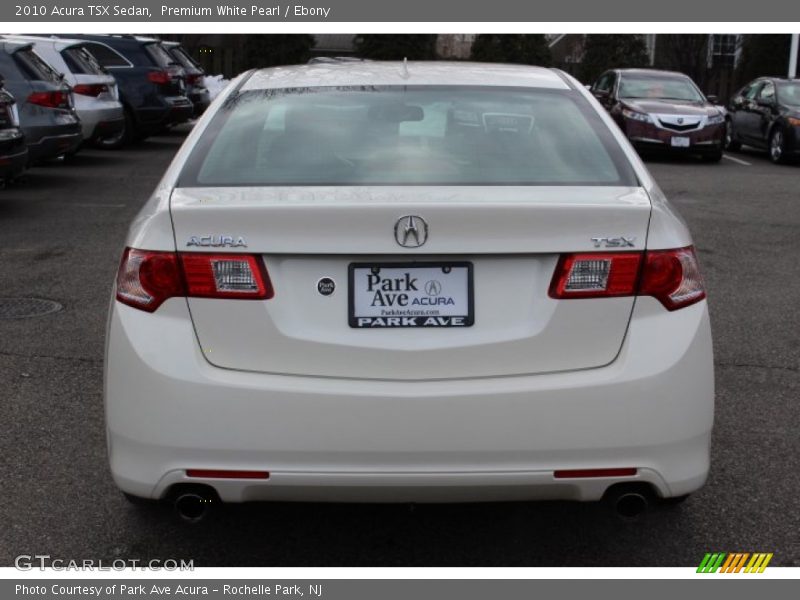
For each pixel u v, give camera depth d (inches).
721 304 277.9
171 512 149.5
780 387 207.9
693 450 120.9
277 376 116.9
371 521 148.9
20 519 146.7
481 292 117.6
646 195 127.4
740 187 545.3
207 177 130.5
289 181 128.8
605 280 117.8
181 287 117.6
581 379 116.6
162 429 116.4
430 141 138.3
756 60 1318.9
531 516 150.6
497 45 1883.6
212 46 1569.9
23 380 204.1
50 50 592.1
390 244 115.0
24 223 387.9
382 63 172.2
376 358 116.6
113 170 567.5
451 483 116.1
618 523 148.3
